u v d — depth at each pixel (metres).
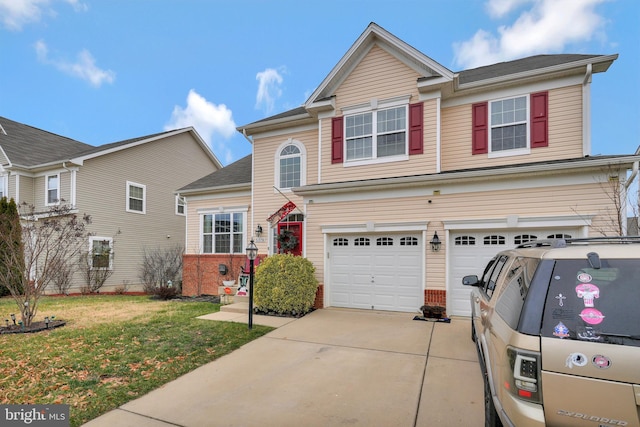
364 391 3.98
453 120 9.91
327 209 9.40
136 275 17.52
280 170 12.19
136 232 17.77
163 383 4.27
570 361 2.01
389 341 5.97
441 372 4.53
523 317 2.23
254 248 7.19
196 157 22.03
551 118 8.84
